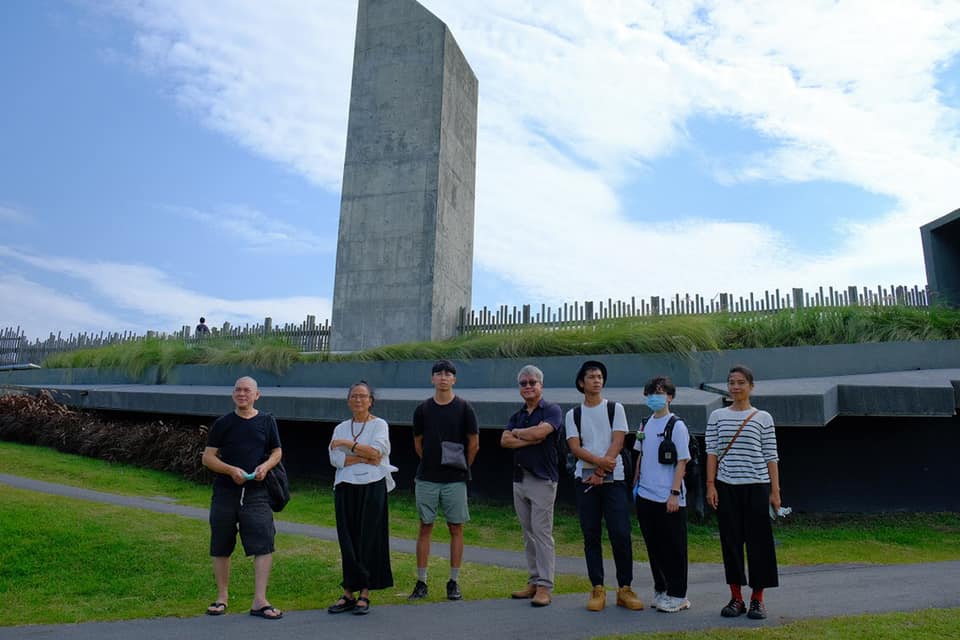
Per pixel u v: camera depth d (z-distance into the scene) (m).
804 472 10.06
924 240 15.49
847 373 10.82
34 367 20.47
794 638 4.18
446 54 20.19
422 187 19.31
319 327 19.64
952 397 8.58
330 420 11.07
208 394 12.51
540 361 11.88
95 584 5.91
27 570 6.14
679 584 5.16
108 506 8.34
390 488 5.51
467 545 8.10
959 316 11.49
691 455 5.37
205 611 5.23
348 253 19.59
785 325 11.70
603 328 12.36
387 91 20.23
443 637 4.46
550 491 5.53
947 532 8.75
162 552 6.66
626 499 5.41
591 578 5.27
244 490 5.32
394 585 5.99
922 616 4.62
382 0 20.88
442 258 19.34
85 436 13.14
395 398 10.73
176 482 11.18
